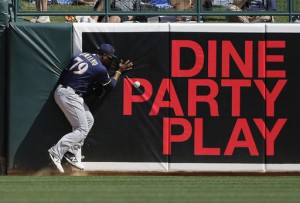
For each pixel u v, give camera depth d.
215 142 39.91
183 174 39.81
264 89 40.06
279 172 40.00
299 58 40.16
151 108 39.81
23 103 39.56
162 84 39.84
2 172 39.81
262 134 40.00
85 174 39.66
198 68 39.94
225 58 40.00
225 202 26.23
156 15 41.72
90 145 39.69
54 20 45.03
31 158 39.62
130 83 39.81
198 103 39.91
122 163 39.75
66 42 39.75
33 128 39.62
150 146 39.75
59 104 38.91
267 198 27.72
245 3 42.25
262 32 40.03
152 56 39.84
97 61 38.78
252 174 39.94
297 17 43.53
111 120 39.75
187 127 39.84
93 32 39.84
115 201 26.22
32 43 39.59
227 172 39.88
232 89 40.03
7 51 39.81
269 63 40.09
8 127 39.59
